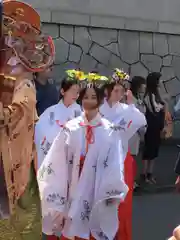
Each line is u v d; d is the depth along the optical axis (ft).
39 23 6.97
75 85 13.08
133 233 15.67
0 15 6.14
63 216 10.76
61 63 28.55
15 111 6.34
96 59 29.55
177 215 17.72
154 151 21.79
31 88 6.54
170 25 31.30
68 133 10.73
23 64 6.50
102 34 29.63
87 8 29.01
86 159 10.71
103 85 10.96
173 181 22.59
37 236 7.12
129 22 30.19
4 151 6.36
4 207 6.57
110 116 14.21
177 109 26.17
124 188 10.73
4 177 6.47
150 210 18.15
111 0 29.55
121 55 30.22
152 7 30.73
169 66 31.60
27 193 6.92
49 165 10.75
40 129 13.10
